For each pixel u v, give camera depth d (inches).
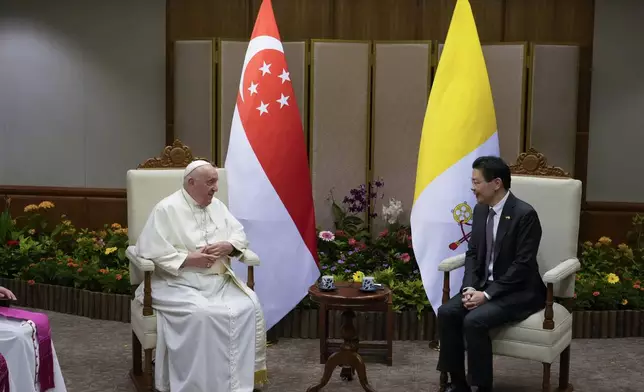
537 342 154.0
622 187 266.4
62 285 233.9
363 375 160.4
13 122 281.9
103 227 280.2
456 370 161.3
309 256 202.8
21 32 280.2
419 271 221.3
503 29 259.8
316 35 261.7
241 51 245.6
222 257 166.4
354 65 244.4
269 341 201.9
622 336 212.4
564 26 258.4
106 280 224.5
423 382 173.9
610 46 262.2
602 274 227.3
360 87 245.0
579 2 257.3
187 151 185.9
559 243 172.1
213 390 153.8
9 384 123.3
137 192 177.6
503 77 242.7
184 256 160.4
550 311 154.5
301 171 202.2
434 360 190.4
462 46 199.6
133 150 279.6
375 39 261.1
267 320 198.1
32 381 133.4
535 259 160.7
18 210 281.6
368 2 260.5
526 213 160.6
